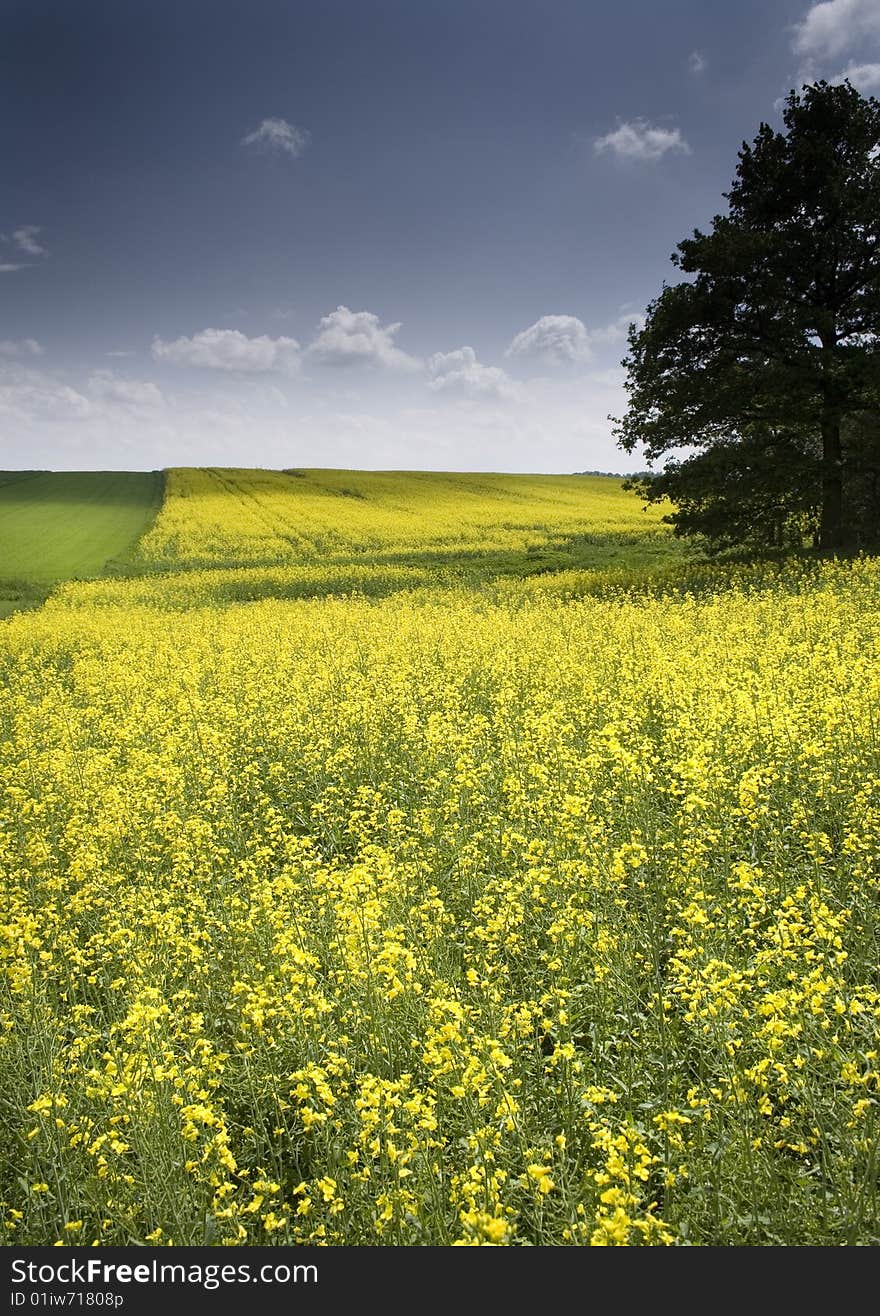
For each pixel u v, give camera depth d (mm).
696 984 5211
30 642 23328
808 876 6949
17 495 82500
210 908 7730
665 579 28281
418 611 26047
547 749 10297
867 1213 4039
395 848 8320
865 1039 4996
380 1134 4363
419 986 5562
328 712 13234
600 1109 4992
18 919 6719
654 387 31594
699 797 7648
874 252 29016
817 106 29734
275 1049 5523
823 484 29812
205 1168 4625
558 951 6336
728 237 28719
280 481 85562
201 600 33219
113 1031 5684
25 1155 5000
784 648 14352
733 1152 4355
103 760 11422
